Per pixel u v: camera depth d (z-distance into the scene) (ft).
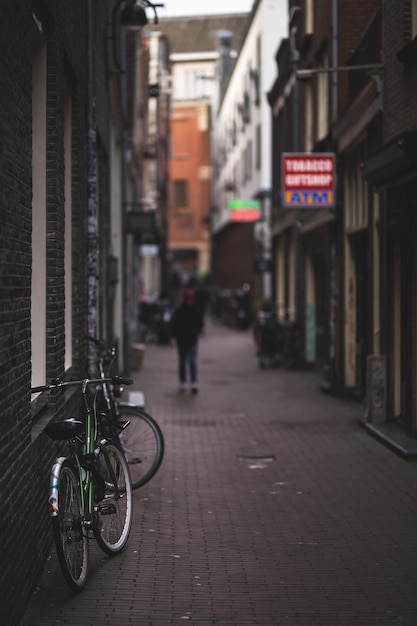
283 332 82.74
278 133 102.68
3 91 17.83
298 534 26.43
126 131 79.71
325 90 64.44
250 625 19.15
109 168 56.44
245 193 156.56
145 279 173.37
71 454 22.11
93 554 24.38
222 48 213.25
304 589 21.50
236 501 30.60
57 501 19.70
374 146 46.11
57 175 26.81
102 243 50.96
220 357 95.66
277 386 67.10
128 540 25.76
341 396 58.59
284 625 19.16
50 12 25.02
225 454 39.40
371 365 43.86
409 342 39.19
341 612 19.95
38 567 21.77
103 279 51.57
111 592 21.16
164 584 21.83
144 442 32.55
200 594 21.11
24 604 19.51
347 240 56.90
